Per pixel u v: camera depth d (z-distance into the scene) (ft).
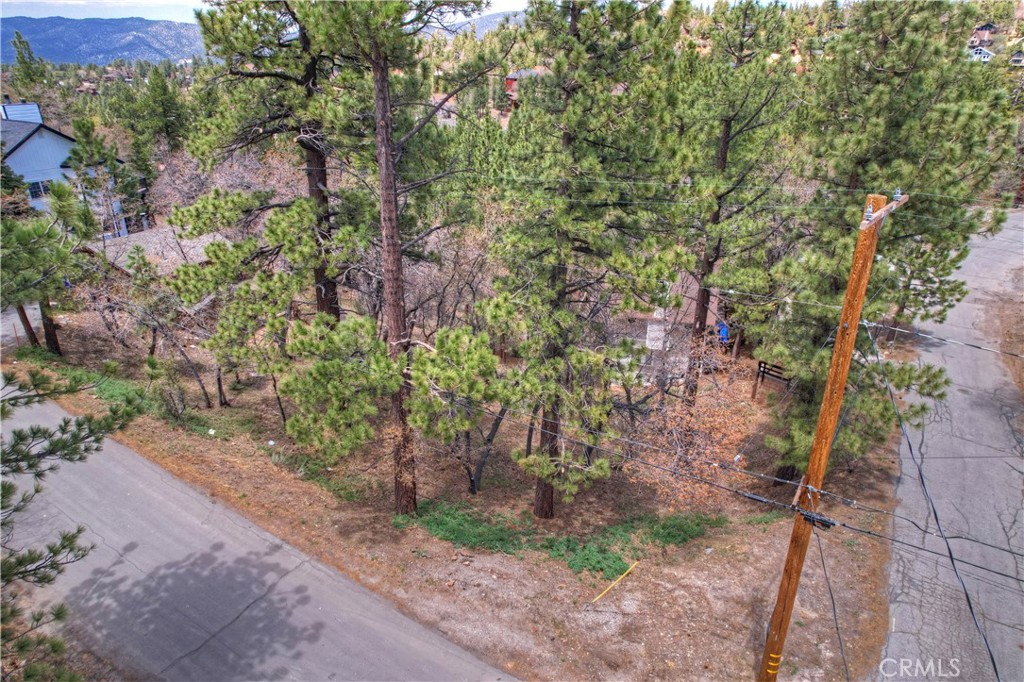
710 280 50.75
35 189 107.96
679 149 39.88
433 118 50.93
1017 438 59.72
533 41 38.68
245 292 44.70
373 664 33.78
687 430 53.06
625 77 38.91
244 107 47.11
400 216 52.70
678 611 38.32
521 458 41.68
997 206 43.68
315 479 51.24
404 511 46.88
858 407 44.68
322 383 38.63
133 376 66.33
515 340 43.14
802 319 46.37
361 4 31.76
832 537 45.34
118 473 47.57
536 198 39.55
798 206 47.47
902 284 55.52
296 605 37.22
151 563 39.63
